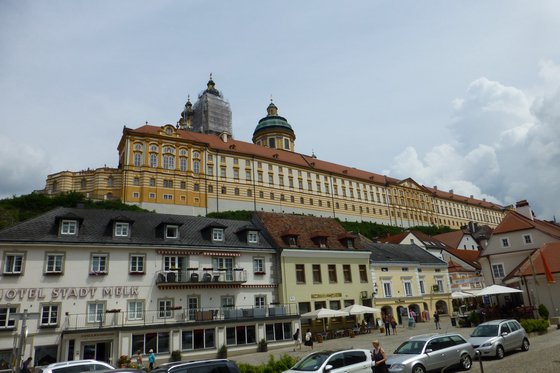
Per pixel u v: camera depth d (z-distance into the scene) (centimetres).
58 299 3156
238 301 3912
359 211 11744
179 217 4250
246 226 4334
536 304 4131
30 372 2739
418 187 13862
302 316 3956
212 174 9275
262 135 12725
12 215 6538
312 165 11244
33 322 3034
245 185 9662
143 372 1464
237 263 4025
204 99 13700
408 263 5191
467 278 5862
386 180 13050
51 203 7212
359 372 1645
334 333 4122
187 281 3634
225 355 3431
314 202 10794
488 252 5453
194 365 1416
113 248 3462
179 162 8844
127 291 3412
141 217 4006
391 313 4800
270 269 4219
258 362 2917
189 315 3625
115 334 3153
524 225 5250
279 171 10381
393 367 1772
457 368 1952
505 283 4769
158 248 3634
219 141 10225
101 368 1873
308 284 4303
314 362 1648
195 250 3809
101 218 3744
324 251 4491
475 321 3772
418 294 5134
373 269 4841
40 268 3164
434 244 7044
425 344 1894
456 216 15025
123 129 8675
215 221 4431
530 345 2527
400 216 12838
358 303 4584
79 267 3297
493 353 2155
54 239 3266
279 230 4575
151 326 3250
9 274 3053
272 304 4084
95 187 8212
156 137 8688
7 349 2916
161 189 8444
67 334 3016
